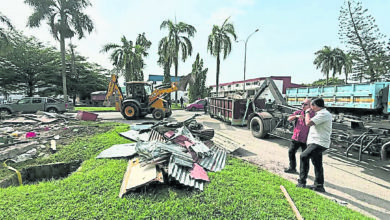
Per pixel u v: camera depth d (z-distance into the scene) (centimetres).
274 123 740
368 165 502
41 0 1603
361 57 2017
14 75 2658
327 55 3744
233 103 999
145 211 266
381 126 509
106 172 387
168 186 337
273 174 421
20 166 456
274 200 304
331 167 490
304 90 1238
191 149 475
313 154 358
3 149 518
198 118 1416
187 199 297
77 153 534
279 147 657
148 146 431
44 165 461
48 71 2858
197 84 3055
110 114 1669
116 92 1372
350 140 503
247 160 530
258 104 956
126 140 641
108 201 288
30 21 1633
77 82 3216
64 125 958
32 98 1499
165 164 386
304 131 423
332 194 359
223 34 2239
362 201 336
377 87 806
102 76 3847
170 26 2112
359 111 937
